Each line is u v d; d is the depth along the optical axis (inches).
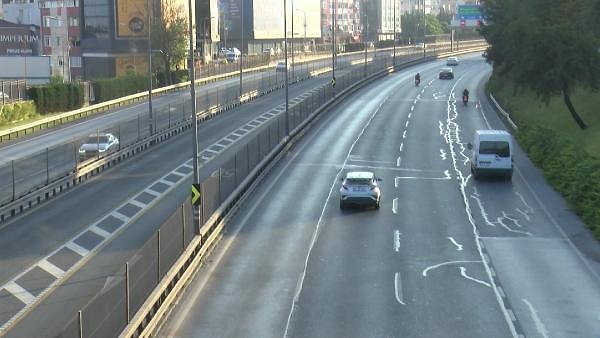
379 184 1915.6
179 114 2935.5
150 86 2566.4
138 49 4980.3
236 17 7308.1
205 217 1330.0
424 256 1290.6
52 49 6033.5
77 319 691.4
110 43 4995.1
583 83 2536.9
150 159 2273.6
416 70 5679.1
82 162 1994.3
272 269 1214.3
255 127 2915.8
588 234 1433.3
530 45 2513.5
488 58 3855.8
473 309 1027.9
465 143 2559.1
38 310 1027.9
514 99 3508.9
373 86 4525.1
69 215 1590.8
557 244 1366.9
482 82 4667.8
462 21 7003.0
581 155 1815.9
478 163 1931.6
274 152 2154.3
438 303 1051.9
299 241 1387.8
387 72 5300.2
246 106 3597.4
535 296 1082.7
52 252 1317.7
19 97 3206.2
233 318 991.6
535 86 2556.6
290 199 1744.6
